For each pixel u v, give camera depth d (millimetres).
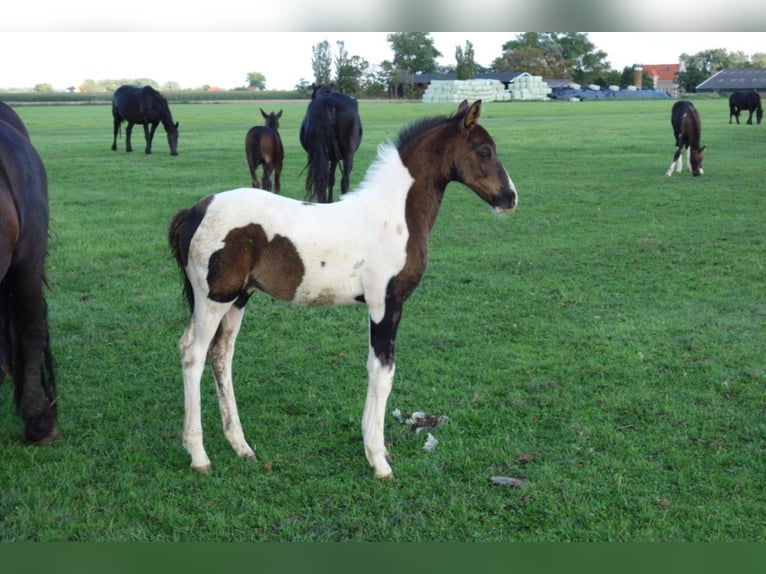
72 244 10383
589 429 5012
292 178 17500
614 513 4074
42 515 4016
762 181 16391
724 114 45781
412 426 5145
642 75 109000
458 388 5766
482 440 4887
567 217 12633
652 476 4434
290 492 4277
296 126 35844
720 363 6203
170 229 4398
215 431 5066
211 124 37594
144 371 6141
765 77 97375
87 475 4426
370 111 51469
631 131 31656
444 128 4469
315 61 92812
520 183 16547
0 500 4164
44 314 4910
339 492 4281
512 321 7379
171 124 22172
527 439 4914
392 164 4422
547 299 8062
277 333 7066
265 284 4324
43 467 4531
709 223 11922
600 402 5473
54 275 8898
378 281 4301
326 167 12750
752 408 5367
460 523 4008
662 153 22719
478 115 4430
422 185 4441
